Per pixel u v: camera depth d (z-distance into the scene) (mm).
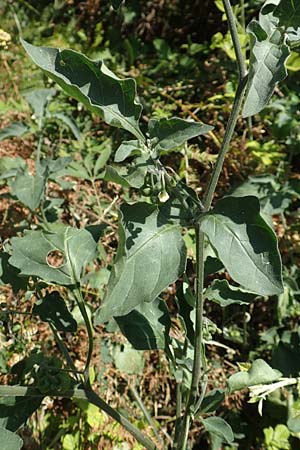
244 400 2455
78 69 1281
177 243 1312
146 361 2463
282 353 2471
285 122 3047
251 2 3672
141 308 1759
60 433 2221
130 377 2404
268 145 3057
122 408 2336
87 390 1629
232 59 3434
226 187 3035
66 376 1549
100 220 2801
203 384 1693
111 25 4270
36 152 3195
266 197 2699
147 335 1730
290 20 1189
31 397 1562
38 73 4043
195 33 4066
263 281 1228
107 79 1289
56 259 2646
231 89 3361
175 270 1295
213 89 3480
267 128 3236
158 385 2443
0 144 3314
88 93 1299
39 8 4676
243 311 2627
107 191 3078
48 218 2648
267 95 1156
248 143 3035
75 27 4359
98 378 2359
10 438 1470
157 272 1280
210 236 1273
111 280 1226
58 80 1266
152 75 3758
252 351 2602
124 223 1298
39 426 2242
